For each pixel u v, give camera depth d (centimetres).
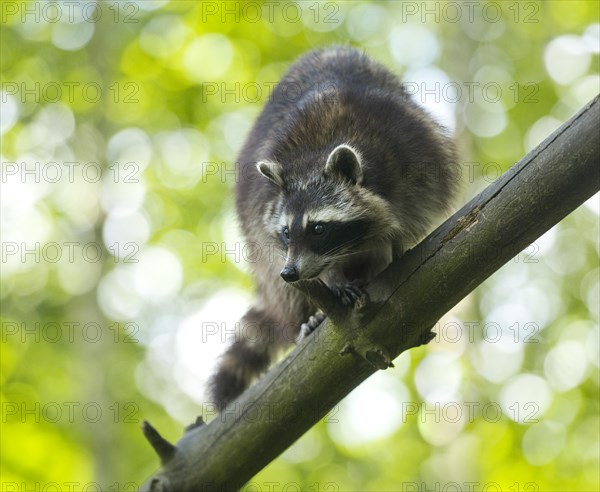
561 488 1397
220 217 1578
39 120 1650
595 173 546
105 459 1465
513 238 573
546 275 1623
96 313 1595
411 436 1493
